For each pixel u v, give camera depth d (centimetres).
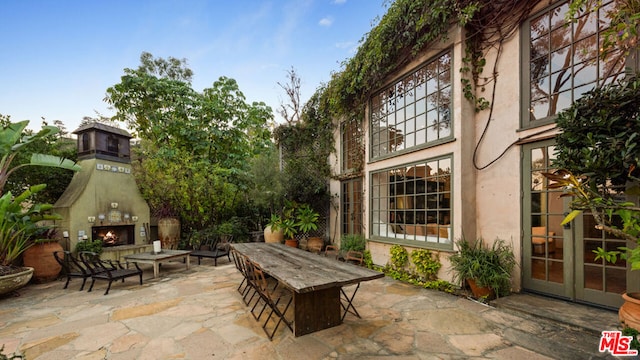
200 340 263
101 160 651
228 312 340
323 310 285
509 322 295
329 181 870
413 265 491
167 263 682
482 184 426
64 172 682
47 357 234
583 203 228
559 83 344
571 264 326
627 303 212
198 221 851
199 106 947
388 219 579
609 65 300
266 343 255
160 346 252
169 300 391
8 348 252
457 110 430
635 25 242
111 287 468
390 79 577
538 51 367
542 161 358
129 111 889
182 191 779
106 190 655
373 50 523
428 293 407
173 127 905
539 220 359
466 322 297
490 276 351
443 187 458
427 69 496
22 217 496
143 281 507
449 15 414
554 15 350
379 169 600
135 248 666
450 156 441
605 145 222
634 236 212
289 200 830
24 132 634
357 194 743
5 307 370
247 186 898
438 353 233
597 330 254
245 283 483
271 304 279
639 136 206
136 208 720
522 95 379
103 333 281
